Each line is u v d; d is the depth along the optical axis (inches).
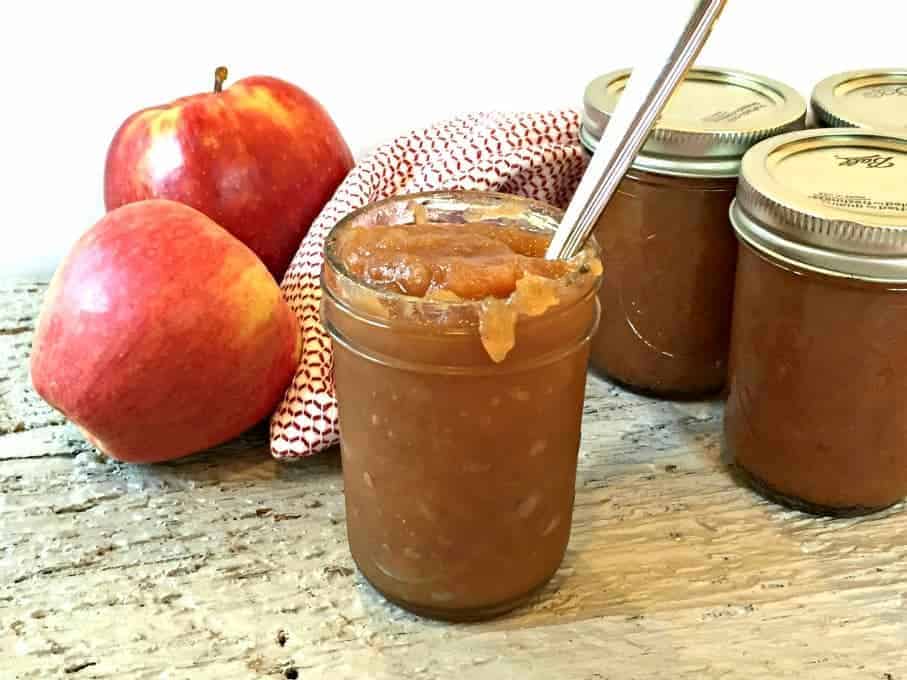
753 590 12.5
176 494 13.9
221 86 16.2
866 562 12.9
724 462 14.6
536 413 11.2
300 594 12.5
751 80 16.0
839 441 12.9
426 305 10.5
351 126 18.1
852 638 11.9
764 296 12.9
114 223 13.6
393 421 11.1
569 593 12.5
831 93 16.0
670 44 10.2
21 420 15.2
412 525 11.6
